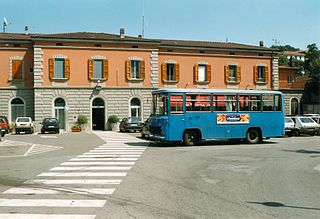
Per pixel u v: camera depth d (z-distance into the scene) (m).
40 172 12.59
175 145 23.08
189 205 7.97
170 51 44.03
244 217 7.03
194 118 22.47
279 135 24.92
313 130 33.34
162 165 14.23
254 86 47.28
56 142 25.66
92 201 8.35
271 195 9.03
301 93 50.81
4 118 35.72
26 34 44.16
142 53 42.41
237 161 15.50
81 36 41.22
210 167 13.75
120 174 12.09
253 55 47.25
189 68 44.69
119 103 41.75
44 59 39.78
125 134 34.59
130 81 42.06
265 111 24.53
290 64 57.50
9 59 40.41
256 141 24.42
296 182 10.78
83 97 40.84
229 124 23.34
